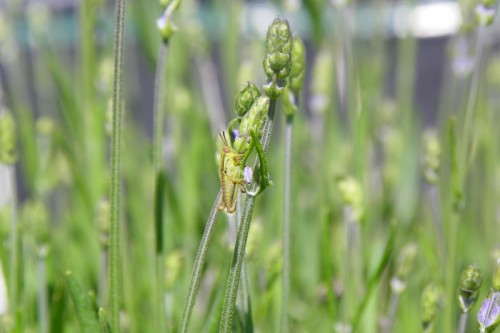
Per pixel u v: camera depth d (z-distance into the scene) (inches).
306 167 39.8
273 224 32.5
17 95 39.4
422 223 39.6
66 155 32.6
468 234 36.8
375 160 40.0
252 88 19.2
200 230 33.1
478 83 24.5
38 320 27.4
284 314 22.8
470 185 37.3
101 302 25.2
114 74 20.4
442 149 35.7
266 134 18.9
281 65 18.9
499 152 40.6
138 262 33.8
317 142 34.7
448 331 25.1
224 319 19.2
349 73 29.3
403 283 26.0
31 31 41.7
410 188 37.3
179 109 33.9
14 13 41.3
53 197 44.2
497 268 20.2
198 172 34.6
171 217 32.2
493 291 20.3
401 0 37.9
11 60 40.6
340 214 36.3
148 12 33.1
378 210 35.8
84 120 33.5
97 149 30.9
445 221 30.6
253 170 18.8
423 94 61.3
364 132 28.5
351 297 27.3
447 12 55.4
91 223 31.2
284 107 21.9
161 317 23.9
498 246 33.0
